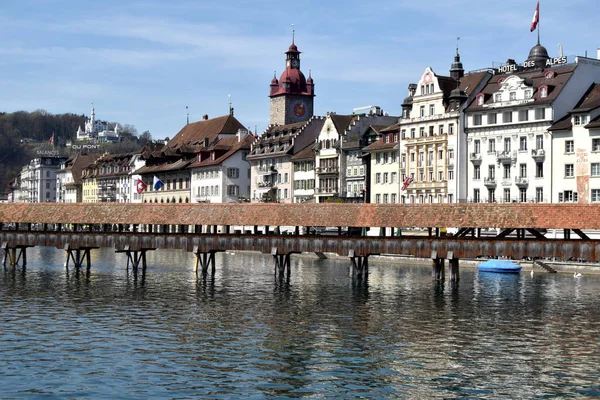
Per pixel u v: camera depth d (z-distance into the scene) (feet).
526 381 144.46
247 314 210.59
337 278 297.74
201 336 180.45
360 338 178.91
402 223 268.21
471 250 258.57
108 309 218.38
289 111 600.39
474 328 191.21
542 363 156.97
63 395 134.72
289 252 286.66
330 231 424.05
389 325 194.80
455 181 388.78
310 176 481.05
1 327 189.37
